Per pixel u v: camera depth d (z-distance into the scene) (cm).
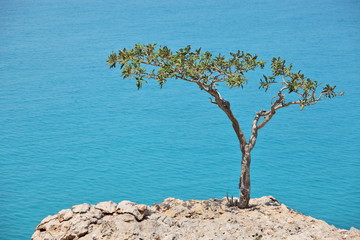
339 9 18288
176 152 5981
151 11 18338
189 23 15388
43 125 7056
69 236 2230
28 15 18050
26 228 4081
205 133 6669
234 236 2330
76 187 4997
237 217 2703
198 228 2422
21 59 11281
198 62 2914
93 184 5069
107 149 6106
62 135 6644
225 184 5047
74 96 8544
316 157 5778
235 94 8500
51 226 2341
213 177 5231
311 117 7350
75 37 13612
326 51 11506
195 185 5034
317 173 5291
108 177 5244
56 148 6147
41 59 11256
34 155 5912
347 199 4659
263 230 2475
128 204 2369
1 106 7950
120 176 5269
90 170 5444
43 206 4531
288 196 4747
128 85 9262
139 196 4797
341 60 10656
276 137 6519
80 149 6119
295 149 6059
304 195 4759
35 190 4888
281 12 17775
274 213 2833
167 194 4828
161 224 2370
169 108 7862
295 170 5388
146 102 8206
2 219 4241
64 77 9775
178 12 17938
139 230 2238
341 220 4241
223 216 2719
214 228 2450
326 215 4341
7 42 13238
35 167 5528
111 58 2809
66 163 5650
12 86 9138
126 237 2159
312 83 2927
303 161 5662
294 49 11712
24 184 5044
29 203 4584
